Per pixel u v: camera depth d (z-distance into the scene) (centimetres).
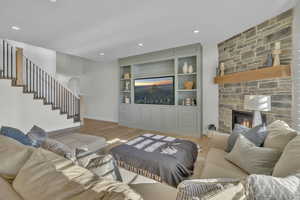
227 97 356
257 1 210
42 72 469
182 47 414
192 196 62
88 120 655
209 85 401
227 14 243
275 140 145
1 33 317
